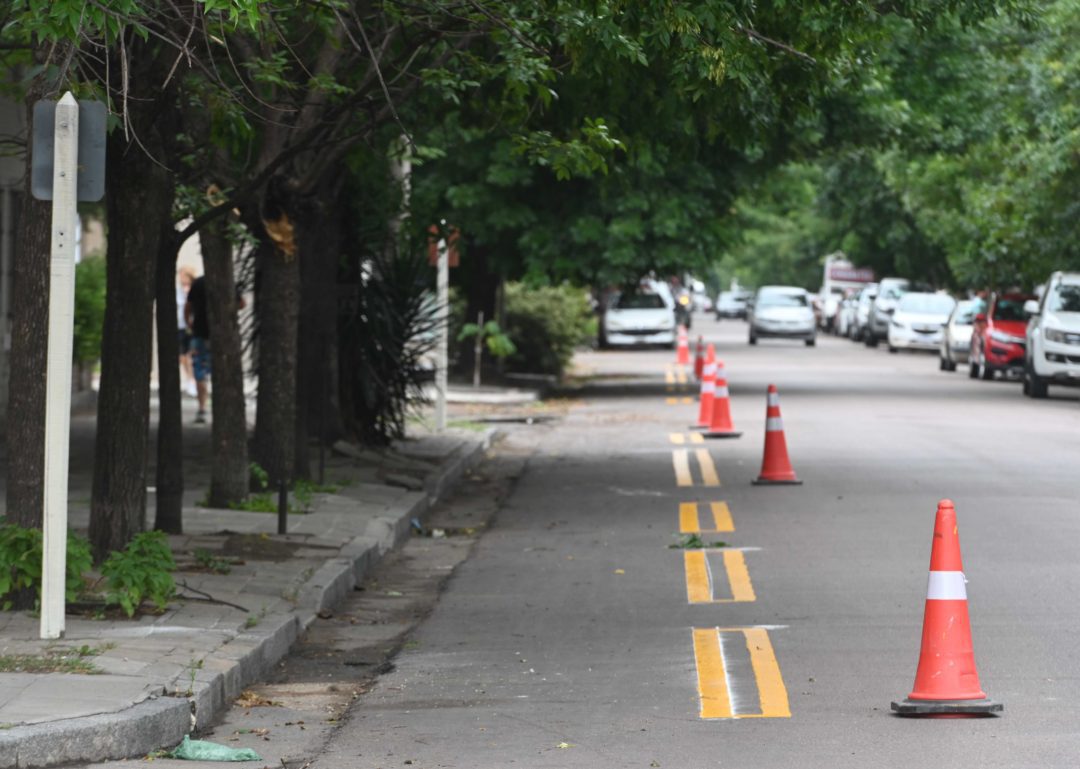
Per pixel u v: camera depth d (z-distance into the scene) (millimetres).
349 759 15047
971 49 57812
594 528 31125
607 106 31141
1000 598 22500
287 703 17547
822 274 188000
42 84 19703
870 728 15727
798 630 20844
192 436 44625
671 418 57219
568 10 23844
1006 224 75750
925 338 109500
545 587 24891
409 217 41375
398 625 22266
